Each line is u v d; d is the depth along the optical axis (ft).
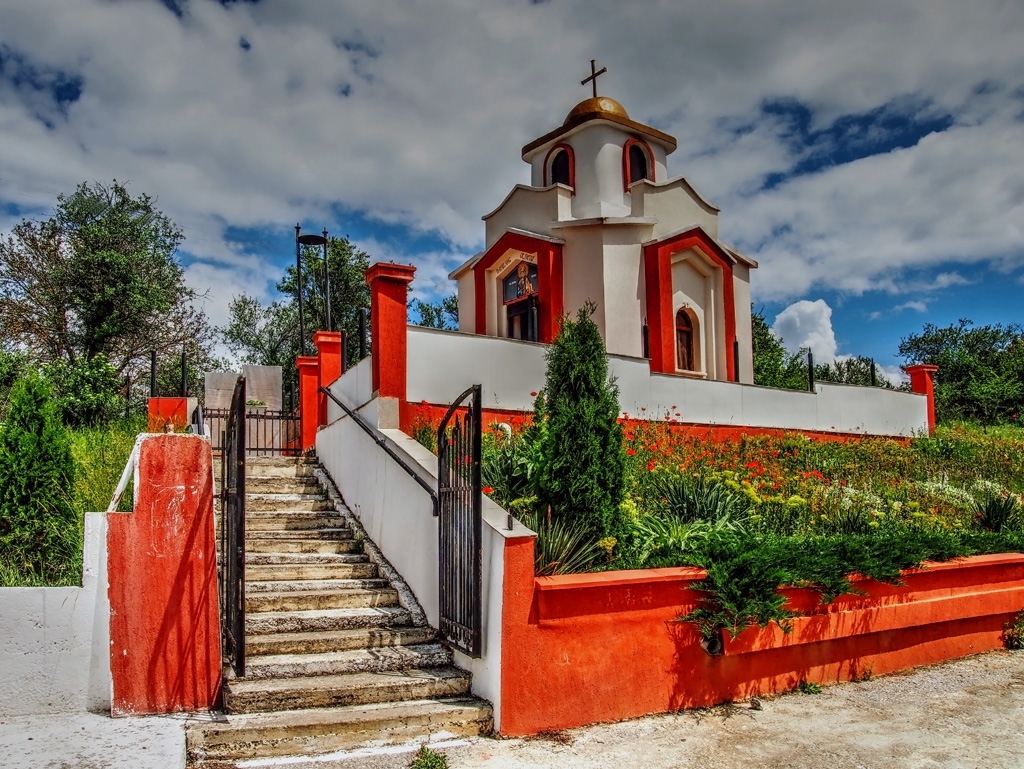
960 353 113.39
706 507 26.63
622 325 53.01
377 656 19.92
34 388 23.59
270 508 30.19
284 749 16.34
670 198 56.13
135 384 71.67
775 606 20.56
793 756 17.78
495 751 17.12
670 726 19.29
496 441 29.76
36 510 22.30
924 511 36.11
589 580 19.13
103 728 16.21
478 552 18.92
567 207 56.39
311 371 43.24
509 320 58.23
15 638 16.85
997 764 17.80
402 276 30.32
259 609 21.89
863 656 24.63
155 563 17.63
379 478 27.43
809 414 51.49
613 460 22.63
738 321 59.82
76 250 67.87
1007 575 29.40
